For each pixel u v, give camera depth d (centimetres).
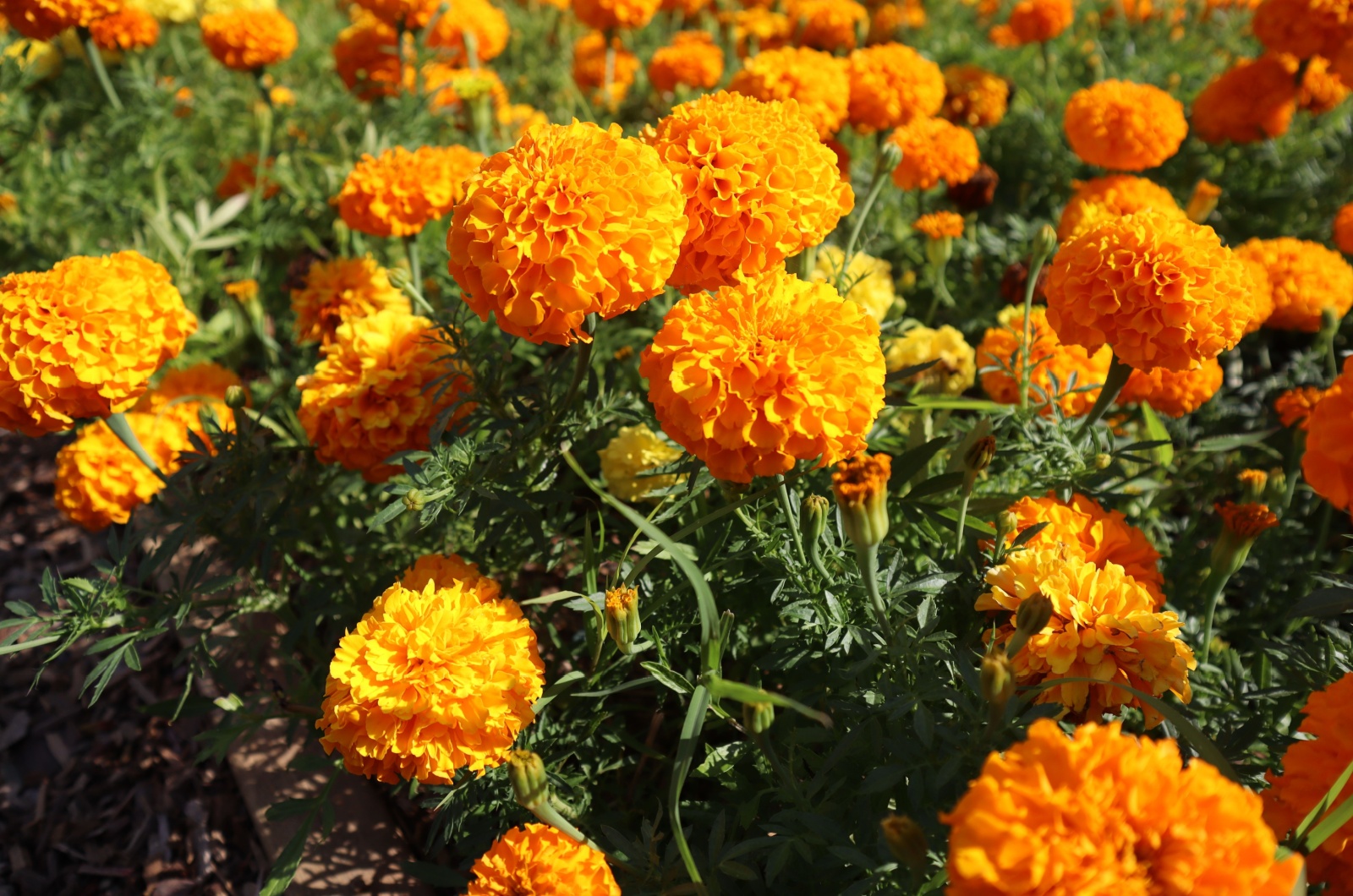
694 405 53
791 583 59
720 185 58
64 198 98
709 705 53
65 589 61
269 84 103
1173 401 70
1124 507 73
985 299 90
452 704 55
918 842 47
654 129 62
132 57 114
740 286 57
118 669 80
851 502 51
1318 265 78
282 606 67
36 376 61
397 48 102
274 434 76
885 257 93
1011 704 51
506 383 72
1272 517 57
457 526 69
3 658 82
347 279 78
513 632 58
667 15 150
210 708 68
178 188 108
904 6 142
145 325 64
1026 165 112
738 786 58
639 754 67
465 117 90
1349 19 87
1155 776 44
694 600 63
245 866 70
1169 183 108
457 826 59
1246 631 70
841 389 54
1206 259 59
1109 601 53
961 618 59
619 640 55
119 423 65
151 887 70
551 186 55
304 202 96
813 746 59
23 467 95
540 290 55
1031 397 71
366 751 56
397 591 58
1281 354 90
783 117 61
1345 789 49
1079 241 61
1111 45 137
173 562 82
